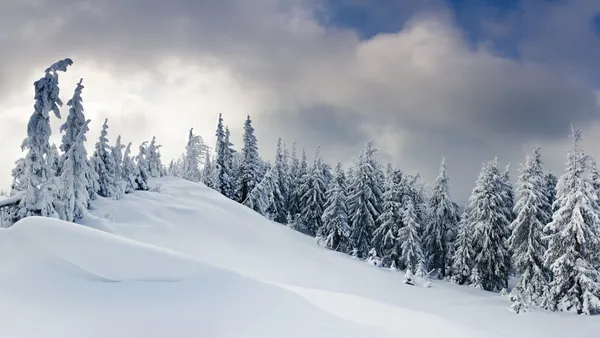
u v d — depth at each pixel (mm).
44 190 22750
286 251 33000
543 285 29047
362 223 44062
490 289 36656
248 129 57969
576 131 27609
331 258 36156
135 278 10031
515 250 31594
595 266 26703
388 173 52281
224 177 57094
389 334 8977
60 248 10312
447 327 10922
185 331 7766
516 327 22641
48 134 23328
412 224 38688
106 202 30047
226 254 27281
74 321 7867
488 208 36344
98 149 32656
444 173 43438
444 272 43438
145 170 38344
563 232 26625
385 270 37562
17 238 10586
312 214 53188
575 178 27250
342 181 51281
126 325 7871
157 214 30547
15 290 8664
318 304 10805
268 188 52344
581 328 22328
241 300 9742
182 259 11258
